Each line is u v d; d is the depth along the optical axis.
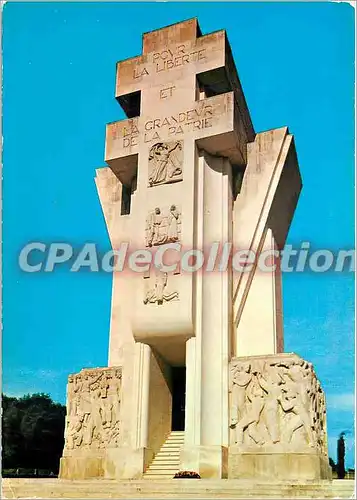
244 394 21.42
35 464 41.84
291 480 19.67
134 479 19.88
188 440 20.88
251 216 25.05
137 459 21.38
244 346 24.06
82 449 23.50
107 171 28.53
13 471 40.91
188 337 22.11
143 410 22.08
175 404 25.05
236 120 24.19
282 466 20.03
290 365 21.16
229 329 22.84
